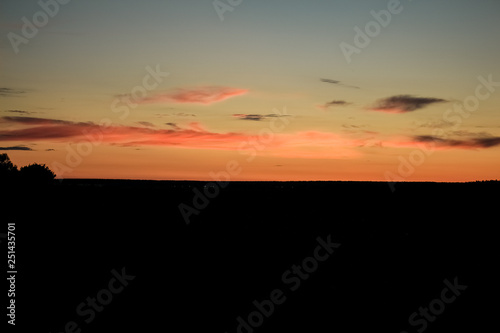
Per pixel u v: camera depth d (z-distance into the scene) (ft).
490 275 67.92
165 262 77.25
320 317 49.83
